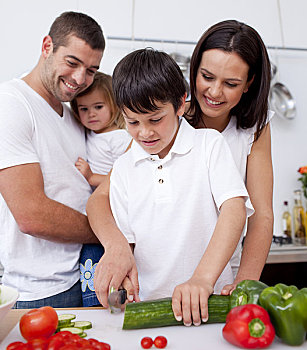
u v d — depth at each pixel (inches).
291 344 30.3
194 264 44.3
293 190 111.9
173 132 42.4
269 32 115.0
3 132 48.2
